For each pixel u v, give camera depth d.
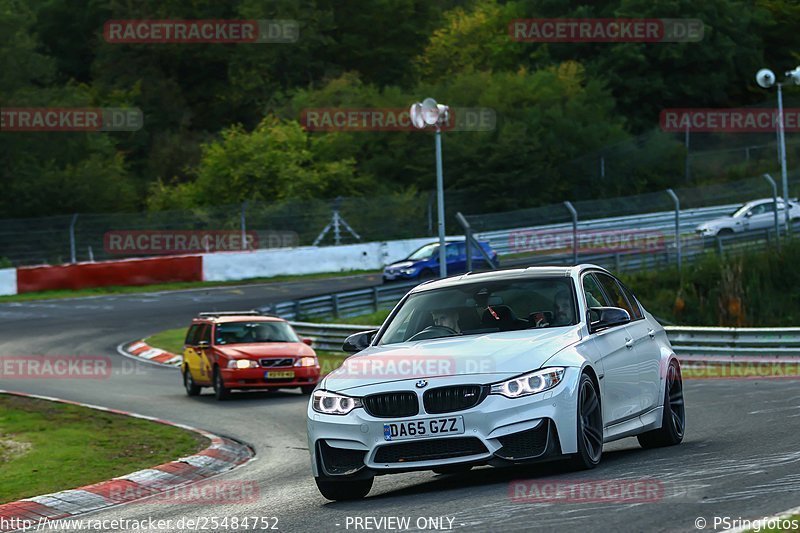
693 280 130.88
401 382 29.03
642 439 37.62
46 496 37.09
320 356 98.38
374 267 179.50
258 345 75.94
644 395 35.22
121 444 50.16
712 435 39.41
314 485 35.56
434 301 34.22
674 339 82.81
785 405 48.16
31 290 158.12
